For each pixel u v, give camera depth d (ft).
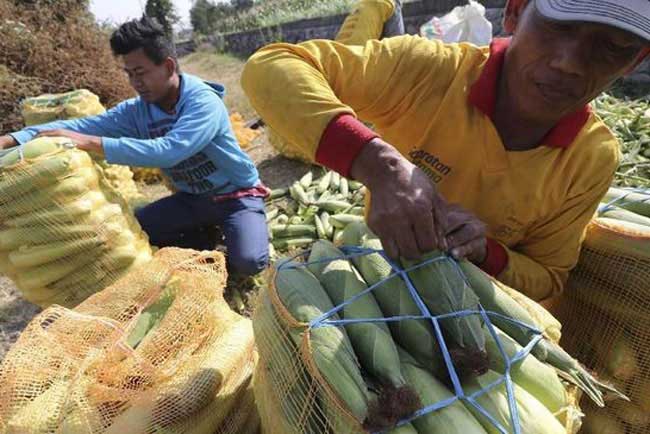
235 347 5.66
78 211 8.66
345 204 16.05
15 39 25.30
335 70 4.92
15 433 4.58
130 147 10.11
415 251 3.84
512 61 4.53
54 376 4.95
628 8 3.52
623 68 4.01
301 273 4.14
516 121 4.83
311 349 3.56
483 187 5.20
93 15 31.81
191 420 4.97
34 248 8.68
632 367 5.77
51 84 25.46
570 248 5.56
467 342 3.73
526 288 5.33
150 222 12.64
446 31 17.31
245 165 12.62
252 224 12.43
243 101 35.19
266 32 55.42
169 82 11.29
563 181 5.10
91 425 4.67
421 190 3.83
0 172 8.21
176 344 5.32
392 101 5.11
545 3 3.84
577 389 4.46
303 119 4.30
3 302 13.04
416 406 3.38
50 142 8.72
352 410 3.37
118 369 4.99
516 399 3.68
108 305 5.74
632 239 5.54
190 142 10.78
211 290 5.81
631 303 5.67
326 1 54.49
